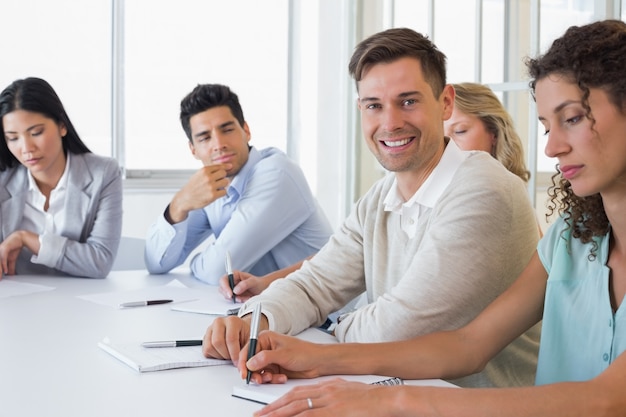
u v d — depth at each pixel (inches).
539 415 38.5
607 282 48.4
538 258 53.4
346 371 50.1
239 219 93.9
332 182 176.6
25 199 98.3
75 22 160.1
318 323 67.1
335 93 175.2
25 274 97.3
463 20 126.6
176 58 170.2
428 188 61.2
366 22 161.8
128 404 43.8
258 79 178.9
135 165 168.6
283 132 182.7
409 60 60.1
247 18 176.2
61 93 160.4
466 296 56.3
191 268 94.5
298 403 41.2
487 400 39.3
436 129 61.7
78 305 74.6
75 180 97.9
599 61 41.0
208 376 49.9
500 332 53.0
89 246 94.7
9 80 155.3
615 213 46.0
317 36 176.2
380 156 62.1
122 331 62.9
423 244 59.6
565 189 51.4
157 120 169.6
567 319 50.4
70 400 44.4
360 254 68.7
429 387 41.2
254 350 50.3
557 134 43.1
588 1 100.1
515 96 113.7
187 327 64.5
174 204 94.7
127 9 164.6
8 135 93.7
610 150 41.7
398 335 55.9
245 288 76.3
